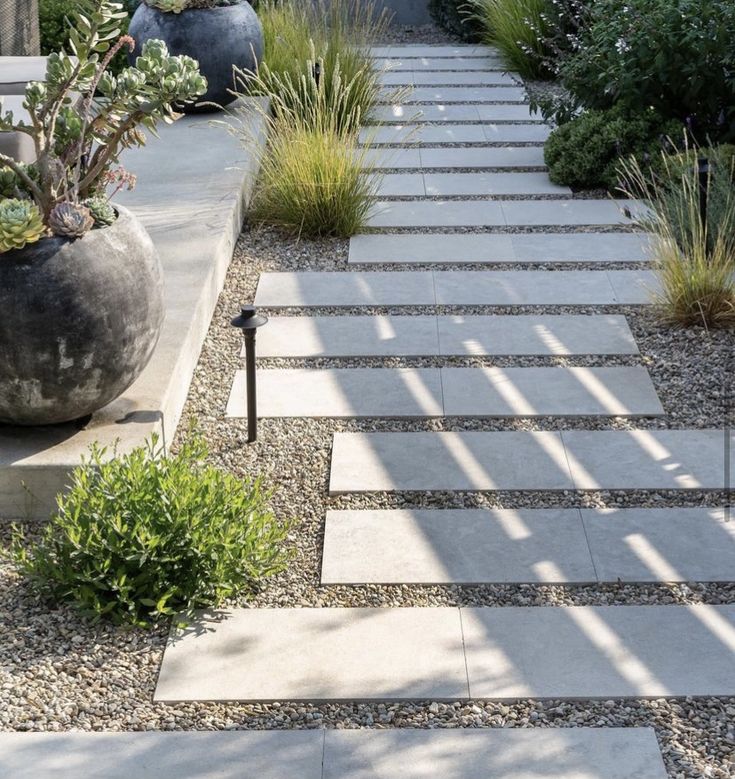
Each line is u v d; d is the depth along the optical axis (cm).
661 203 612
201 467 420
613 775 283
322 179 642
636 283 589
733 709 307
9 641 332
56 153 400
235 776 282
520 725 302
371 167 679
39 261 366
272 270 612
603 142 716
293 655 327
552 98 794
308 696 310
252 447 441
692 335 530
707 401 475
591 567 368
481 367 505
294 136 672
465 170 766
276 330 539
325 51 812
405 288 587
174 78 377
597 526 390
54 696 311
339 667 322
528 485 414
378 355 514
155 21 790
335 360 512
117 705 308
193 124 789
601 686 314
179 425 456
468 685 315
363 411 467
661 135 676
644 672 320
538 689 313
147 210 623
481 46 1137
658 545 379
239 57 799
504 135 839
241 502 359
